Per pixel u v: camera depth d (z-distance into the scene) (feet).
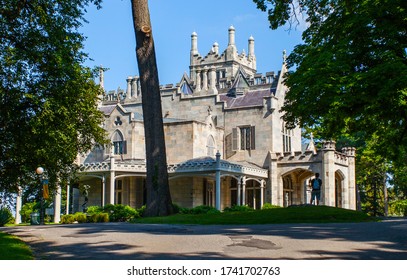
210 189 187.01
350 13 85.61
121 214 131.64
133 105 231.50
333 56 82.64
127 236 49.24
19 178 105.91
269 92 208.54
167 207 88.84
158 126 90.22
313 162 185.26
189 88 245.04
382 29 79.61
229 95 219.00
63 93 89.56
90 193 190.70
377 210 252.83
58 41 87.97
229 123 206.90
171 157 184.96
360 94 75.46
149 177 89.40
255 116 201.98
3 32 84.89
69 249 42.27
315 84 78.74
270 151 196.65
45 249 42.83
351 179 192.03
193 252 39.24
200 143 186.70
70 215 136.36
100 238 48.14
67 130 96.48
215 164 160.45
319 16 99.25
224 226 62.39
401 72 70.90
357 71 84.33
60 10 90.58
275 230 54.29
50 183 113.80
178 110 217.97
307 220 74.64
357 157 222.07
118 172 166.50
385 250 39.63
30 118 88.33
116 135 190.60
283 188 199.11
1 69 84.07
